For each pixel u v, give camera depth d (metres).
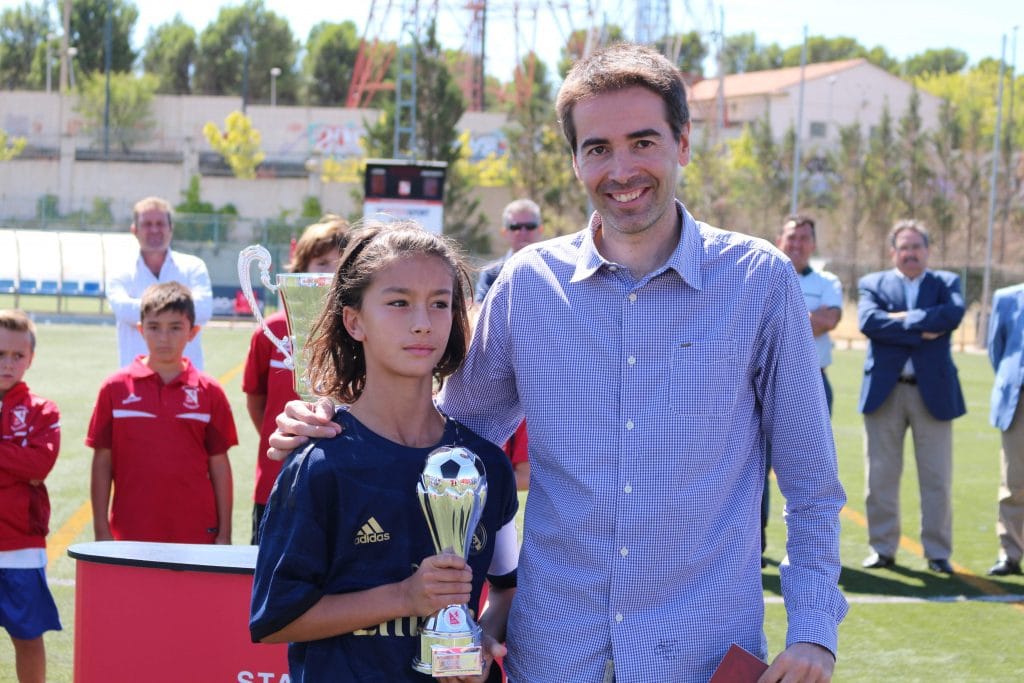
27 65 80.75
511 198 40.16
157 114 62.19
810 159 43.72
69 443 9.93
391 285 2.06
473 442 2.19
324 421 2.06
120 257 24.64
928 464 6.62
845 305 32.16
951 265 29.19
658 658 2.07
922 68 101.44
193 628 2.79
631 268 2.19
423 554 2.05
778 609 5.64
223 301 26.30
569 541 2.12
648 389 2.10
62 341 19.25
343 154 59.16
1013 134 40.59
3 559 3.99
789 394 2.16
